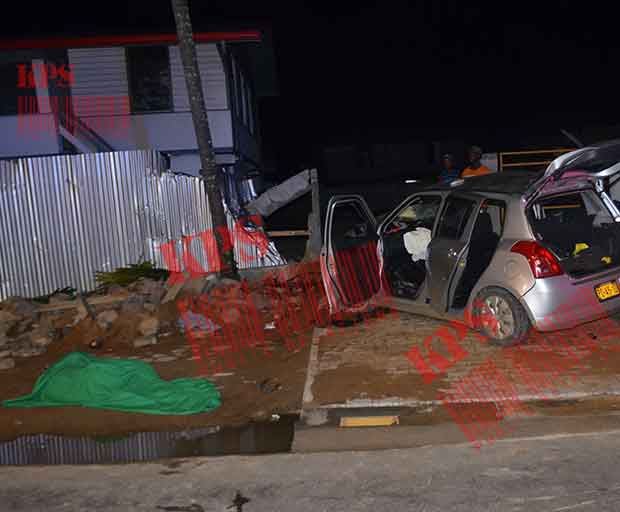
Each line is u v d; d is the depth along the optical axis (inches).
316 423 225.5
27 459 213.9
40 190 449.1
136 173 457.7
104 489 187.3
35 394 262.4
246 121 901.2
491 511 162.4
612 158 275.0
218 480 188.5
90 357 272.5
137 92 701.3
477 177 320.8
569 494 168.2
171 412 243.1
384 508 166.9
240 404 247.9
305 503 172.1
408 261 339.3
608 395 232.1
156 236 460.4
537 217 308.7
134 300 367.2
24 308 379.2
